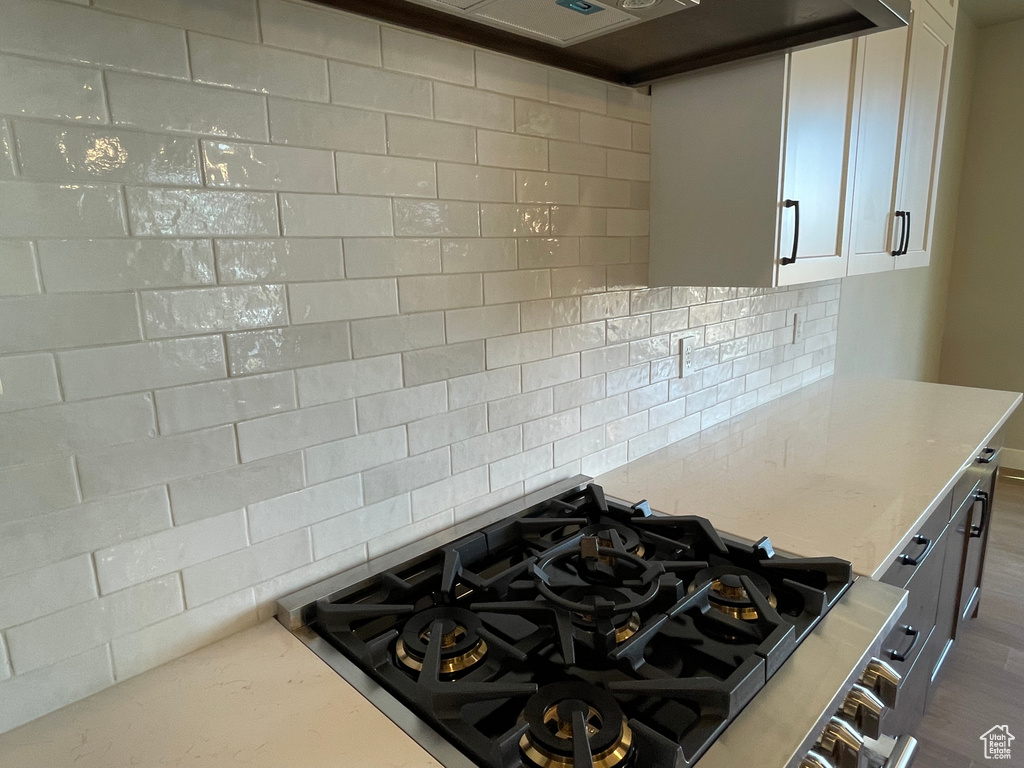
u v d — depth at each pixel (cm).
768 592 99
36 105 69
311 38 89
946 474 150
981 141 377
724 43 116
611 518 128
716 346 186
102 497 79
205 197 82
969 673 214
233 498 91
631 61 126
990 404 214
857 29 106
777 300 216
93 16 72
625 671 82
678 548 112
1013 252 375
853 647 87
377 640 88
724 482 147
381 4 93
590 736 69
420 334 109
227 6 81
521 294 124
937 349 407
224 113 82
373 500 107
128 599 83
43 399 73
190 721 76
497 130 114
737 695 75
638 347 156
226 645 91
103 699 80
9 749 72
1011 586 266
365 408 103
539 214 125
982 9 335
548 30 100
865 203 163
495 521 122
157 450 83
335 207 95
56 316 73
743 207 132
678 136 140
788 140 126
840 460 161
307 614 95
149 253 79
